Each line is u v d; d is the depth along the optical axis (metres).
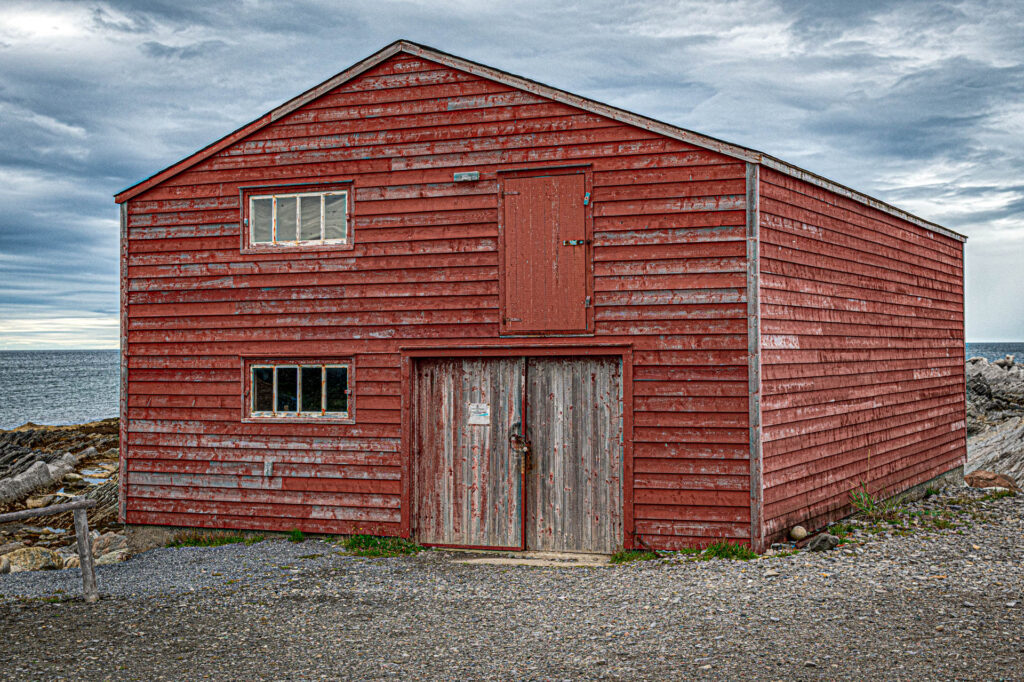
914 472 13.72
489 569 9.27
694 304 9.55
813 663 5.82
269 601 8.09
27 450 27.17
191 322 11.45
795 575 8.26
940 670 5.61
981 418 29.81
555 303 10.07
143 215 11.70
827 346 10.84
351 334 10.84
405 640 6.75
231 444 11.26
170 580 9.02
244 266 11.27
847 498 11.30
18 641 6.95
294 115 11.18
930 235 14.75
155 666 6.22
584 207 10.02
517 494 10.32
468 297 10.41
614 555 9.59
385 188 10.77
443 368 10.62
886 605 7.22
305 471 10.98
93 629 7.28
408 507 10.59
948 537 10.11
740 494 9.30
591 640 6.57
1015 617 6.79
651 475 9.61
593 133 10.02
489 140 10.39
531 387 10.32
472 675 5.85
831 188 10.89
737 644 6.30
